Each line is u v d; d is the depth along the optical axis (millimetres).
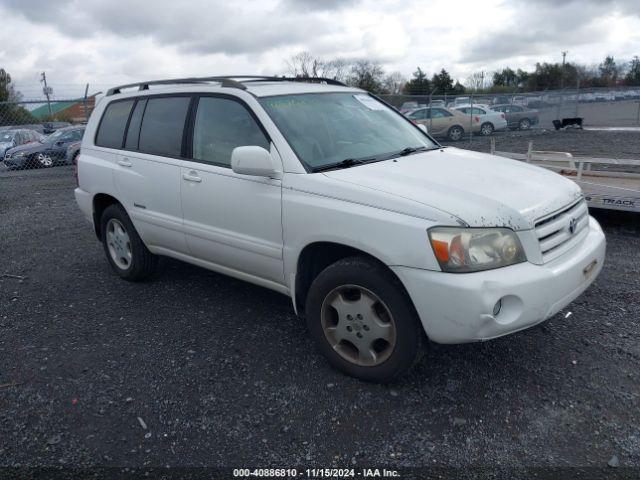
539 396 3256
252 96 4016
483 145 19500
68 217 8867
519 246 3055
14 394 3492
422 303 3025
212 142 4215
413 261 3012
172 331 4293
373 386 3414
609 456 2750
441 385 3404
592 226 3889
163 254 4914
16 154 16578
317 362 3729
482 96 23484
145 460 2854
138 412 3254
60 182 13453
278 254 3732
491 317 2918
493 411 3135
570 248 3391
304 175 3555
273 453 2869
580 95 26172
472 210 3025
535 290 3004
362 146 4059
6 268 6105
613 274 5094
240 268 4145
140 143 4863
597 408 3121
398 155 4066
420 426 3031
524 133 23422
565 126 23781
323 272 3443
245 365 3730
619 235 6379
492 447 2848
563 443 2855
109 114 5344
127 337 4223
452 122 22031
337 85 4887
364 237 3184
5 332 4402
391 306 3172
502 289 2922
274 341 4055
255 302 4785
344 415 3150
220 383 3527
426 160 3910
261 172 3600
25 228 8156
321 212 3385
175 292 5090
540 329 4062
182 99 4527
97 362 3855
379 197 3189
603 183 6926
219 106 4219
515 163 4098
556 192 3479
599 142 18453
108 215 5305
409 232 3023
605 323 4117
